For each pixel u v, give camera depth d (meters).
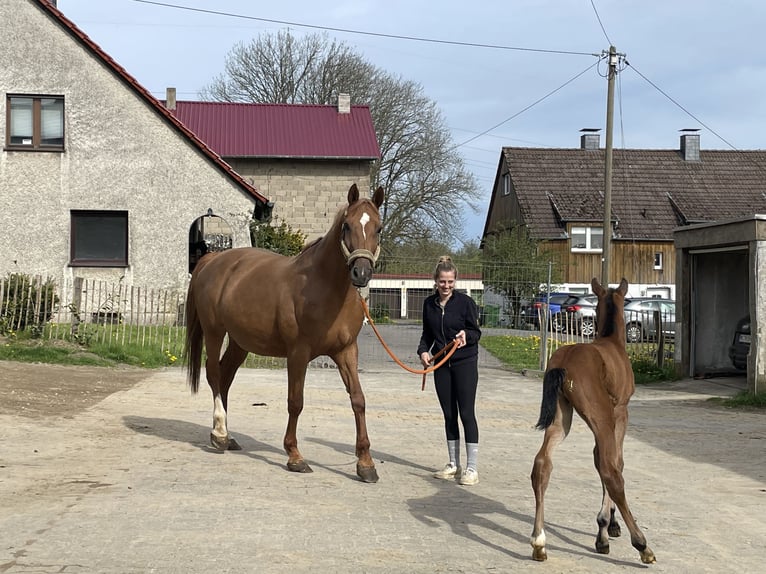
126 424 11.25
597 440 6.13
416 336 27.09
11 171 26.98
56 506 7.11
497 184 55.59
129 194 27.42
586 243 49.03
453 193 52.38
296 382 8.96
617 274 49.00
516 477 9.10
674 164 52.75
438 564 5.98
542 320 20.92
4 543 6.10
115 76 27.28
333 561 5.93
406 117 52.09
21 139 27.11
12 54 26.84
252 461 9.34
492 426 12.79
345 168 40.06
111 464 8.82
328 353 8.98
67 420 11.27
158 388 15.23
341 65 52.03
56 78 27.05
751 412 15.16
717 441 11.90
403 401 15.04
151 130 27.47
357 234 8.33
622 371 6.67
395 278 34.03
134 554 5.93
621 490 6.00
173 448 9.81
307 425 12.07
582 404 6.16
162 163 27.55
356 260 8.22
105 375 16.67
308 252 9.22
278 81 51.62
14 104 27.02
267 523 6.82
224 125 41.16
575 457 10.42
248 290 9.52
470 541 6.60
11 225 27.05
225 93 52.69
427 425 12.53
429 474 9.09
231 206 27.92
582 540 6.76
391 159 51.94
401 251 52.66
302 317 8.84
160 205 27.55
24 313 19.30
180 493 7.70
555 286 41.06
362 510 7.39
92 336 19.38
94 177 27.28
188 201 27.69
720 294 20.41
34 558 5.78
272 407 13.57
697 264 20.14
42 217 27.14
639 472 9.59
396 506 7.60
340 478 8.70
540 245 45.16
